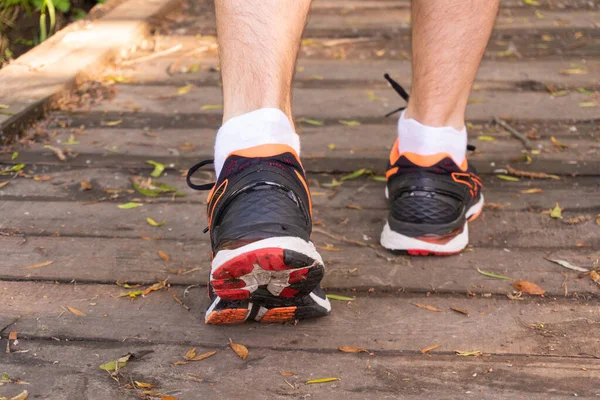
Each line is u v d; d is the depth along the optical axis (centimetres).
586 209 181
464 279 151
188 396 116
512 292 146
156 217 176
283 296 125
